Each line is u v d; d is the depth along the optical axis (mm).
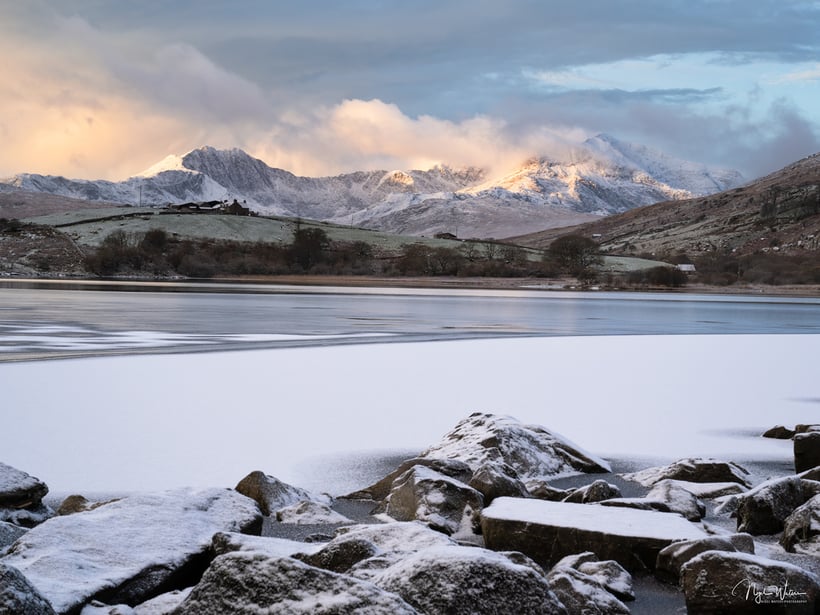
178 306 56344
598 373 23766
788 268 171500
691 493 9094
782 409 17516
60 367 22359
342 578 4957
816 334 41125
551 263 172500
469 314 54750
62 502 9297
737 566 5812
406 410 16688
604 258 187250
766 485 8320
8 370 21594
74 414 15344
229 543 6574
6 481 8969
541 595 5309
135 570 6184
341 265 168000
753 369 25250
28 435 13398
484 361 26312
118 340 31000
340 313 52312
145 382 19766
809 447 11234
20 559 6328
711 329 44969
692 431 14922
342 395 18531
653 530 7250
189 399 17375
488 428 11703
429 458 10203
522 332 40000
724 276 157750
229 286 106188
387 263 173000
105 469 11258
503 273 161500
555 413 16688
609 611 5797
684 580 5984
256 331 36812
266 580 5012
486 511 7785
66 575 5977
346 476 11195
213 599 5047
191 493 8008
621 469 11891
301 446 13039
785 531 7605
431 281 146250
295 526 8414
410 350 29250
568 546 7234
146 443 12961
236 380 20500
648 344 33781
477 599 5191
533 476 10852
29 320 40812
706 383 21812
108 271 148375
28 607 4770
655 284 140375
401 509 8859
